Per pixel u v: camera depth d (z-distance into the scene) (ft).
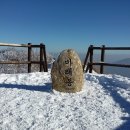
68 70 12.87
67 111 10.18
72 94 12.76
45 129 8.45
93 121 9.20
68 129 8.50
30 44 20.01
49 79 16.62
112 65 19.94
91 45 20.80
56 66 12.96
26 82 15.55
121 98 12.21
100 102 11.56
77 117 9.55
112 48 19.99
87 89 13.88
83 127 8.66
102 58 20.52
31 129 8.41
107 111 10.31
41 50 20.13
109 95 12.83
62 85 12.87
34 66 25.81
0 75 17.63
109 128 8.64
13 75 17.74
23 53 28.43
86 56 20.97
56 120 9.21
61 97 12.19
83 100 11.83
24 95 12.31
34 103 11.05
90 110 10.39
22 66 26.23
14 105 10.71
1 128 8.45
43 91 13.26
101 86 14.85
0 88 13.73
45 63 20.26
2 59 26.53
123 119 9.50
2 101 11.23
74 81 12.91
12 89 13.52
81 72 13.19
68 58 13.00
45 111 10.10
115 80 16.02
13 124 8.77
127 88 14.12
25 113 9.80
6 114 9.66
